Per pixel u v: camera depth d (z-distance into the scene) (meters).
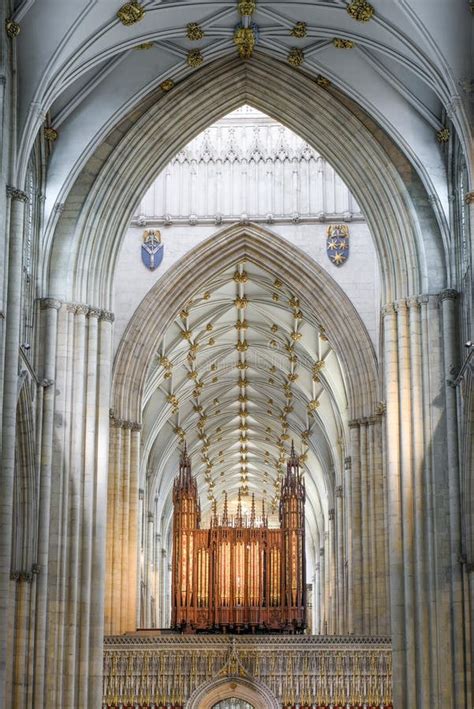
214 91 39.62
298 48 37.78
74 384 37.50
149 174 40.16
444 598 35.22
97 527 37.38
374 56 37.00
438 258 38.00
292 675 43.88
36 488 35.31
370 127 39.12
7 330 29.36
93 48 33.66
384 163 38.88
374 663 43.84
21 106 31.42
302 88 39.31
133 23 34.06
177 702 43.44
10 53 30.44
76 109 38.03
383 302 39.28
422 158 37.69
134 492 49.56
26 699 33.75
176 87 39.22
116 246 39.84
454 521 34.91
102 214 39.16
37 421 35.91
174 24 35.78
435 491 36.09
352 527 49.56
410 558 36.41
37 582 34.81
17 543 34.38
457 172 36.97
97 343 38.59
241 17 36.75
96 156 39.09
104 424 38.22
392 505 37.28
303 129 40.25
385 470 44.94
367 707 43.41
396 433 37.75
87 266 38.66
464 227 35.69
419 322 37.81
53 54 31.80
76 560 36.28
